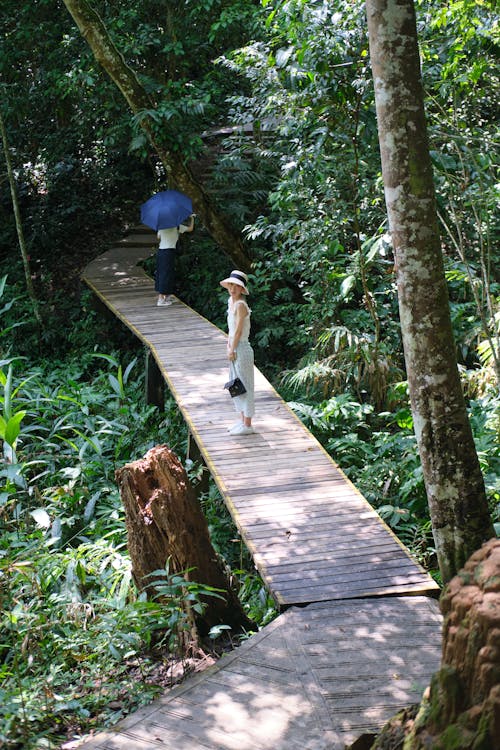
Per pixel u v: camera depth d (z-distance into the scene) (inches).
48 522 287.9
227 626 199.9
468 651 103.8
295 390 426.6
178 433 404.8
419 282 180.9
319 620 189.8
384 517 297.9
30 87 578.6
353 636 181.8
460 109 369.7
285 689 161.6
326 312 434.0
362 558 223.3
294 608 196.9
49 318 567.2
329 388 409.1
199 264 574.2
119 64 478.0
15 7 545.6
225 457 297.7
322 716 152.8
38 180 684.1
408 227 179.0
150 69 566.3
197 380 380.5
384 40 172.1
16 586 226.5
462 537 189.9
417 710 118.3
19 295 575.2
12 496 325.7
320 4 329.1
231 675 167.0
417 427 190.2
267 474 282.7
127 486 212.8
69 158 671.8
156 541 208.7
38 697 169.8
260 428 326.3
